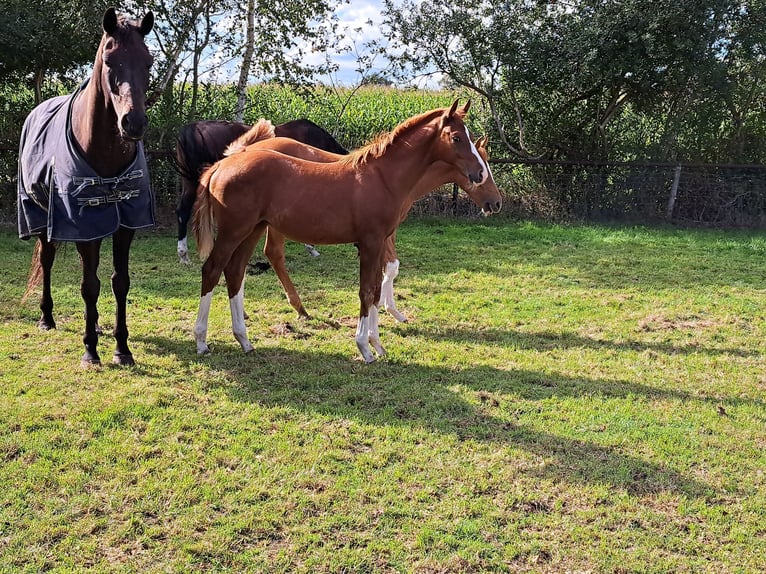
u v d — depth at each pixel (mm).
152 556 2766
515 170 13117
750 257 9438
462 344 5551
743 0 11633
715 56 12016
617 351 5500
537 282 7777
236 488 3268
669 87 12359
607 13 11633
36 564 2684
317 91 15695
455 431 3941
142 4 10961
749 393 4648
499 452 3699
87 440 3662
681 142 13250
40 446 3562
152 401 4172
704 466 3631
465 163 5121
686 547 2941
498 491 3330
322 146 8586
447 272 8195
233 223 4836
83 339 4848
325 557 2787
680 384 4793
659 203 12750
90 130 4246
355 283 7453
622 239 10680
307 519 3043
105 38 4098
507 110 13492
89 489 3211
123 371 4664
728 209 12547
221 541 2859
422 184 5457
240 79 12055
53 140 4543
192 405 4184
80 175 4320
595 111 13227
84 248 4527
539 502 3244
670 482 3453
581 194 12805
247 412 4094
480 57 12406
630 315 6516
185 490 3223
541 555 2867
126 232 4668
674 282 7883
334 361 5055
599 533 3008
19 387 4312
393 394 4465
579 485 3395
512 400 4422
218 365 4871
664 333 5992
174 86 12695
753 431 4047
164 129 11422
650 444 3842
